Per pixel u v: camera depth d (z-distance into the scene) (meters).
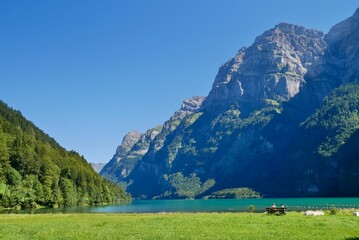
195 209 155.25
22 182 171.25
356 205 156.75
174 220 60.38
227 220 57.41
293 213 75.75
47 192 180.50
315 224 47.84
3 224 59.06
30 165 190.00
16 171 173.50
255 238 35.38
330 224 47.38
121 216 80.69
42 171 195.12
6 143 193.25
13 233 43.78
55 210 144.50
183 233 40.41
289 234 38.00
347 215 64.75
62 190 198.75
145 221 59.88
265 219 58.09
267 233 39.16
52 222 62.75
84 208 170.75
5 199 149.12
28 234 42.81
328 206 148.62
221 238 35.75
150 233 40.84
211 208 160.62
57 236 39.84
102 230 45.62
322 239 34.12
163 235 38.72
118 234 40.59
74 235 40.47
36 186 174.75
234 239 34.97
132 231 43.53
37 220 69.50
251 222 52.84
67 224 57.12
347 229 41.88
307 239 34.28
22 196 158.12
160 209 164.25
